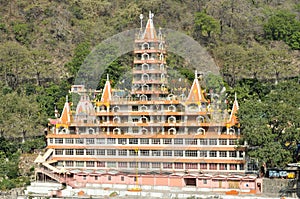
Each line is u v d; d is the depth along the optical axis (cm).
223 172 16762
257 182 15850
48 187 16750
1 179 17612
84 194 16300
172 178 16562
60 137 17700
